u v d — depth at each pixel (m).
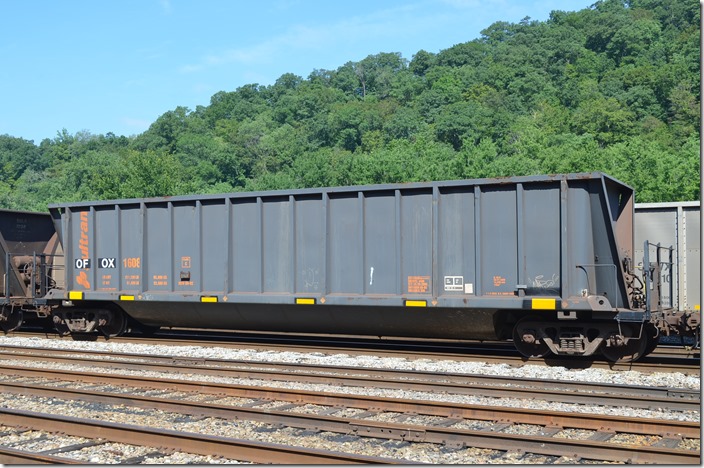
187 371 13.02
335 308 15.44
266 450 7.03
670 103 131.00
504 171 60.16
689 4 189.25
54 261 21.30
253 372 12.28
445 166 64.75
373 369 12.40
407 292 14.58
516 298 13.48
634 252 16.06
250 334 19.48
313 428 8.52
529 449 7.40
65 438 8.34
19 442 8.16
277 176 97.81
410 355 14.54
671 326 13.36
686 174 48.91
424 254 14.46
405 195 14.68
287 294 15.73
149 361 14.27
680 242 17.08
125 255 17.66
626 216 14.58
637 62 161.62
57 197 107.56
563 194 13.29
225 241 16.36
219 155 141.88
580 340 13.30
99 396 10.34
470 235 14.12
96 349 16.36
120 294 17.42
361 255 14.92
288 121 184.88
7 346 16.27
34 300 19.09
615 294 13.07
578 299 13.05
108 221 17.91
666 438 7.81
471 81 169.50
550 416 8.49
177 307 17.28
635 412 9.38
